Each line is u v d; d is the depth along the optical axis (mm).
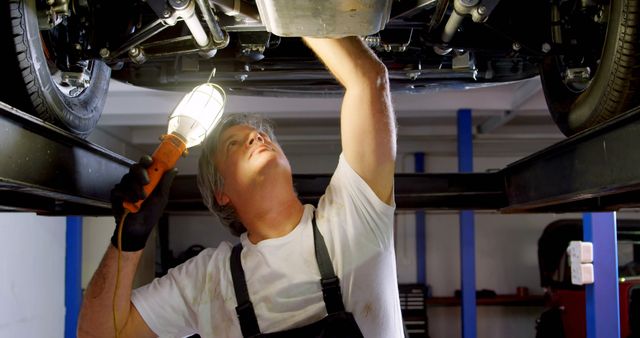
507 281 6148
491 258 6184
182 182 1982
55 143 1015
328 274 1028
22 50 991
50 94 1101
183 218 6320
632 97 1048
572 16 1322
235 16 1055
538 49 1330
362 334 1032
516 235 6195
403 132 4984
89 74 1362
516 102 3697
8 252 3061
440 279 6160
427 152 5887
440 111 4102
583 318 4367
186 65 1484
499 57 1503
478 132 4988
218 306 1115
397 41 1331
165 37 1292
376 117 1030
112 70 1544
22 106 1056
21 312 3188
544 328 4668
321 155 6176
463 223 3945
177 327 1156
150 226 917
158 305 1126
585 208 1724
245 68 1475
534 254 6160
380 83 1050
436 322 6051
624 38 1018
